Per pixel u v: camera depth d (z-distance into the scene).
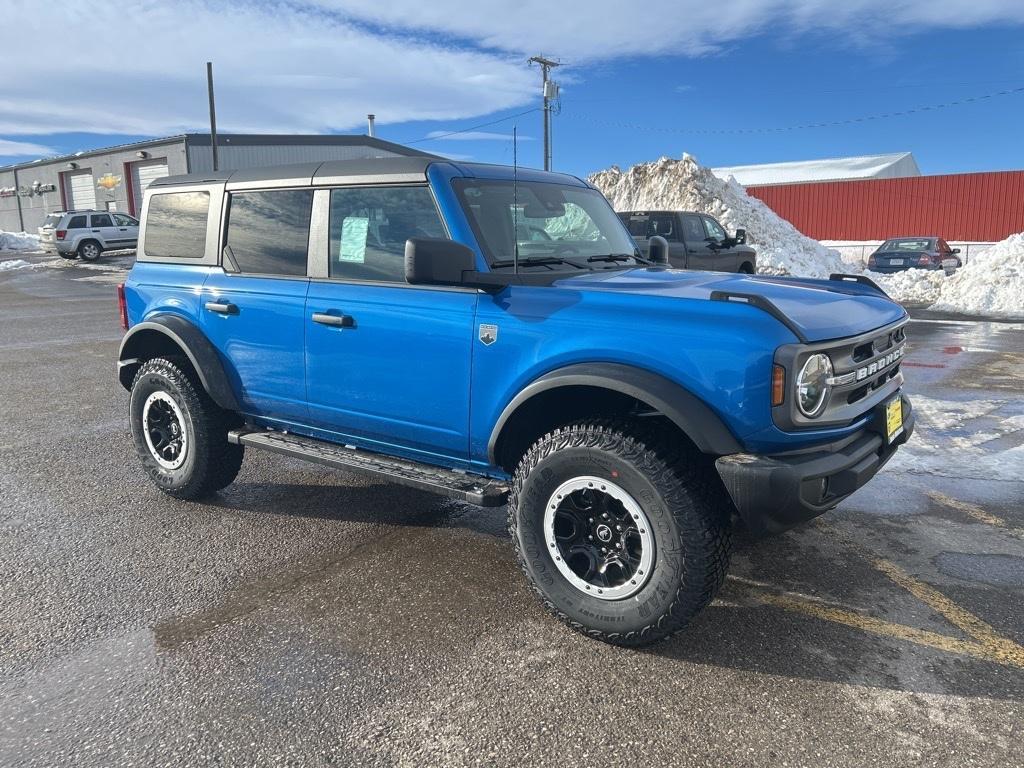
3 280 23.67
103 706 2.74
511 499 3.36
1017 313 13.95
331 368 3.94
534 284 3.39
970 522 4.41
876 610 3.43
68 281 23.11
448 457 3.70
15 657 3.06
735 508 2.92
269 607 3.47
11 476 5.33
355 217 3.91
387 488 5.14
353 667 2.98
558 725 2.63
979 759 2.45
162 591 3.63
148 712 2.71
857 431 3.24
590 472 3.07
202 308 4.52
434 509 4.73
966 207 37.16
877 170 62.03
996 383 7.99
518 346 3.27
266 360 4.24
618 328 3.05
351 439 4.08
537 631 3.25
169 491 4.81
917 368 8.87
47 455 5.83
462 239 3.52
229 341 4.40
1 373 9.19
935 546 4.10
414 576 3.79
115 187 45.97
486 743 2.54
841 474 2.97
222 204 4.52
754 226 22.09
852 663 3.00
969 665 2.99
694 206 22.47
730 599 3.53
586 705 2.74
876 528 4.34
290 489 5.11
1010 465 5.37
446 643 3.16
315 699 2.78
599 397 3.40
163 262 4.84
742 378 2.80
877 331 3.24
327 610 3.44
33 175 53.00
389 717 2.67
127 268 27.34
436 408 3.58
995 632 3.24
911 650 3.10
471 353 3.42
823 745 2.52
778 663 3.01
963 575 3.76
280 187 4.25
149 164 43.75
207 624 3.32
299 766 2.43
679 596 2.92
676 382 2.92
